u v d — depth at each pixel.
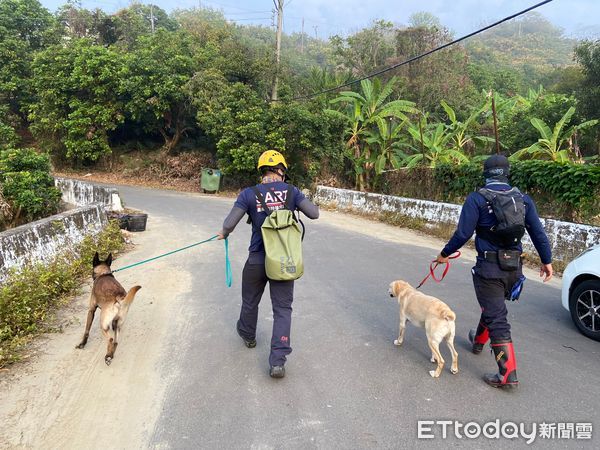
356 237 11.08
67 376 4.08
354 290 6.59
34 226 6.90
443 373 4.09
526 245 9.22
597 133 17.69
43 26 28.52
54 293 6.10
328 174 20.12
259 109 20.09
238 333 4.68
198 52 23.62
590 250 5.17
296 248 3.86
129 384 3.94
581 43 18.73
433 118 26.39
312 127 19.39
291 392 3.77
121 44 27.81
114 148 26.84
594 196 8.88
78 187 15.82
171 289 6.64
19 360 4.38
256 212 4.03
